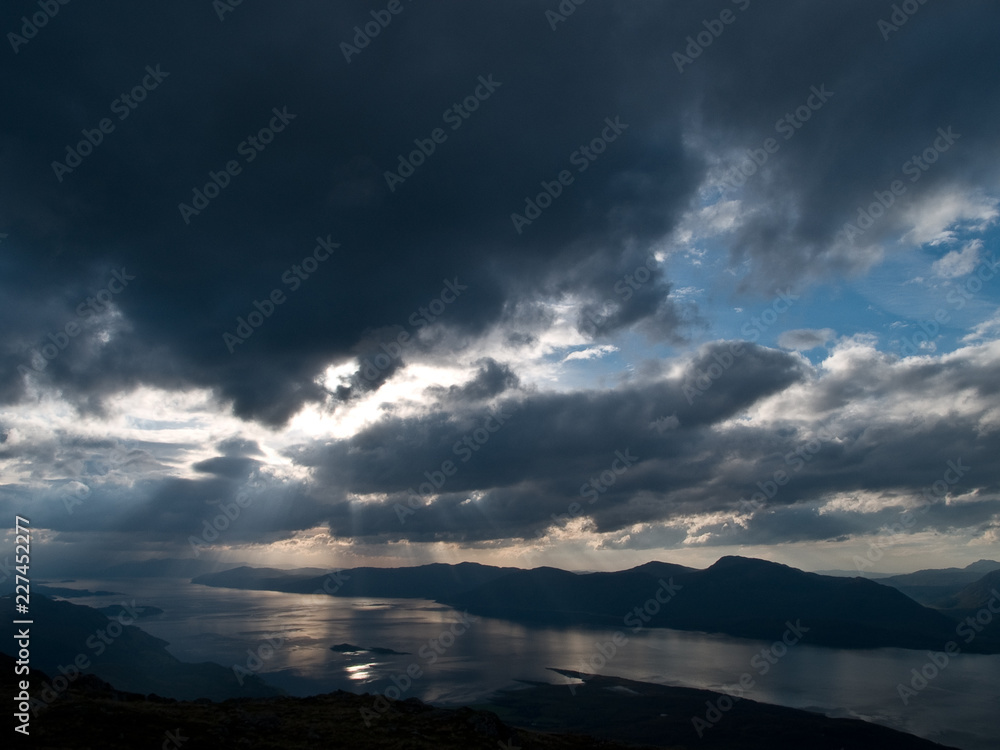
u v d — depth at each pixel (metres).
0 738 47.44
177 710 64.81
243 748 53.94
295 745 56.47
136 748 49.53
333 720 66.69
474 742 62.81
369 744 58.31
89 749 47.53
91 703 58.69
